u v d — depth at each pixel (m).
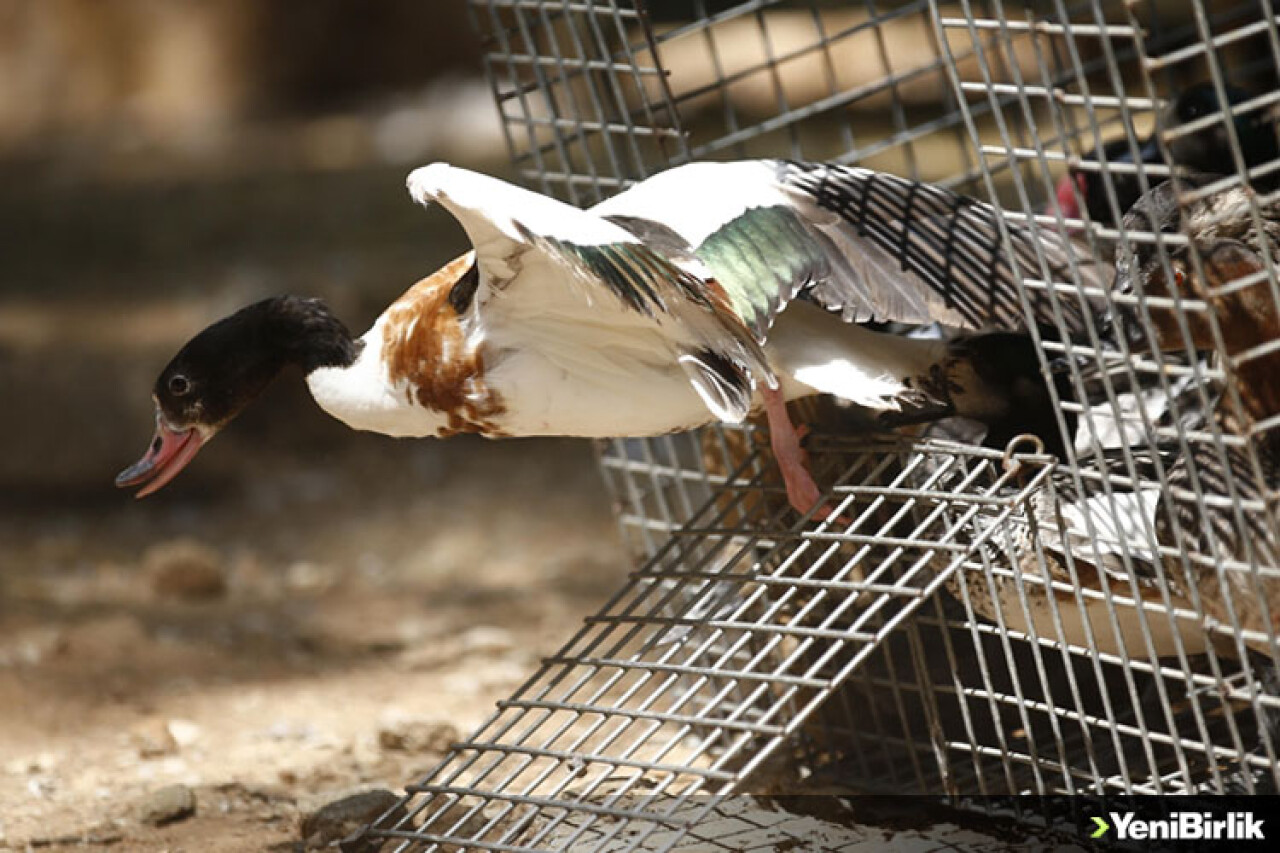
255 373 6.59
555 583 11.41
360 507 14.39
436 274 6.27
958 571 5.79
